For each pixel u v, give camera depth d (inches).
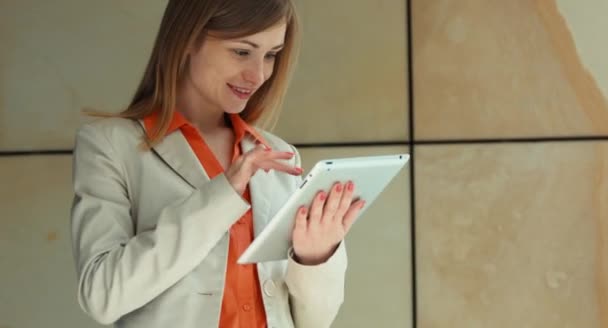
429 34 124.0
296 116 124.9
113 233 72.8
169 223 70.3
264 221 78.0
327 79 125.0
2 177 125.5
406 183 123.9
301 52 125.0
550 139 121.3
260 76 76.5
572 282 120.7
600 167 120.3
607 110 120.5
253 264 77.3
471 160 122.6
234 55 76.3
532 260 121.3
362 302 123.4
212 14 75.3
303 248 74.3
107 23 126.4
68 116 125.8
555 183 121.2
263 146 75.2
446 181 123.0
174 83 76.9
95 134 76.4
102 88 125.8
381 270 123.6
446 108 123.3
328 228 73.0
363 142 124.3
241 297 76.1
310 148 124.5
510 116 122.2
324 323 80.0
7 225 125.3
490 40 123.0
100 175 74.8
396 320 123.5
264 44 76.3
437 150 123.3
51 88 126.1
